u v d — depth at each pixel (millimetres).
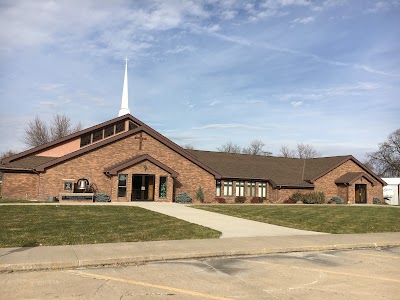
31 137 59969
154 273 8156
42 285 7012
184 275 8039
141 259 9312
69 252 9523
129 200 27766
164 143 30766
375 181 40281
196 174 31969
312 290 7109
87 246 10438
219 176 32906
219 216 19109
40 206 20203
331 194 39156
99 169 28422
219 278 7863
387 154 68750
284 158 43688
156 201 28719
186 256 9820
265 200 35844
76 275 7832
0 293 6480
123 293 6613
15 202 23469
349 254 11078
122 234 12609
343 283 7668
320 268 9062
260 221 17875
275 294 6801
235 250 10461
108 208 20672
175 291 6832
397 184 45906
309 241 12367
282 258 10195
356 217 21172
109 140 28766
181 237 12453
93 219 16062
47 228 13266
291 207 26875
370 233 15125
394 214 23938
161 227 14422
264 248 10852
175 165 31188
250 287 7227
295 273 8469
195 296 6570
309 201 35844
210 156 38500
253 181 36469
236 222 17031
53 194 26969
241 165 37875
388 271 8867
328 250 11656
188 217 18219
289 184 36562
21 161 28250
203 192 32125
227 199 34688
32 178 27828
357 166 41219
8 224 13906
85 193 26531
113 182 27469
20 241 10836
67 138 30078
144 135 30141
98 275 7871
